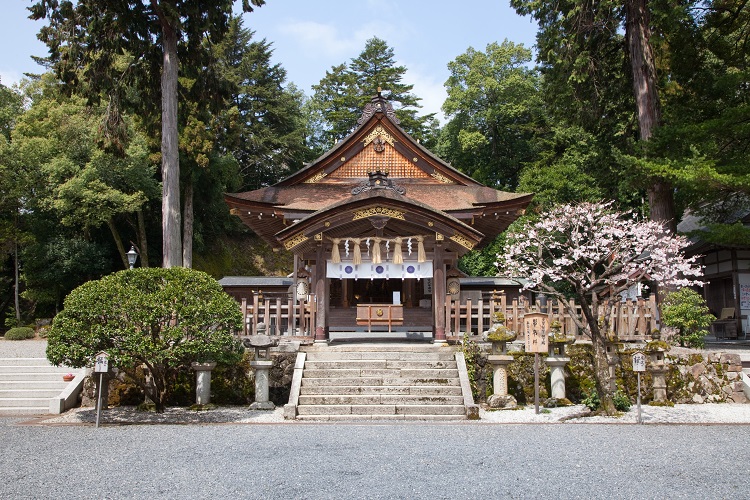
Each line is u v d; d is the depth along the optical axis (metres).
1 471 6.68
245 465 6.83
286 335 13.92
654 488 5.85
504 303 13.72
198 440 8.47
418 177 20.98
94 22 19.12
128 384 12.62
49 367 14.89
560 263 13.48
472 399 10.78
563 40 19.50
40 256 30.91
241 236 42.72
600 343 11.16
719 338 23.28
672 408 11.62
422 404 10.86
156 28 20.28
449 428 9.40
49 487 5.99
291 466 6.75
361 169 20.97
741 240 15.55
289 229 13.27
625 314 13.89
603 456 7.23
